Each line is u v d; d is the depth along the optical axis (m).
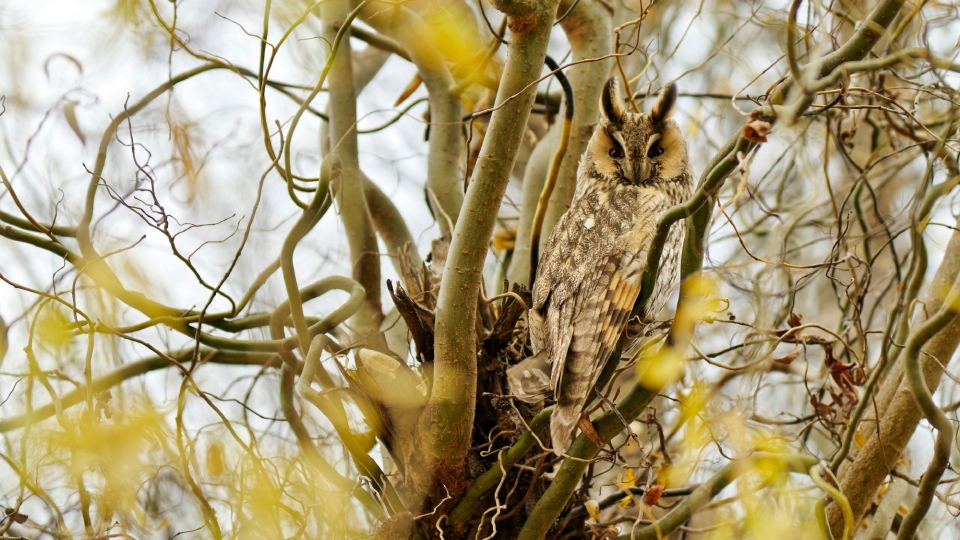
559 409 8.04
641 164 10.09
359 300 10.23
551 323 8.75
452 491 8.48
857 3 10.98
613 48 11.41
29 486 8.52
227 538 8.55
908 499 11.52
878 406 10.02
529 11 7.60
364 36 11.93
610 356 8.60
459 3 12.73
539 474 8.48
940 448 8.05
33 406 9.47
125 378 9.80
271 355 10.34
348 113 11.70
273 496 8.32
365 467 8.69
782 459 9.10
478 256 7.90
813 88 6.68
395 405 8.34
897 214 11.56
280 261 9.89
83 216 9.78
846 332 10.85
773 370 11.71
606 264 8.79
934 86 8.87
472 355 8.12
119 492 8.49
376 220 12.52
